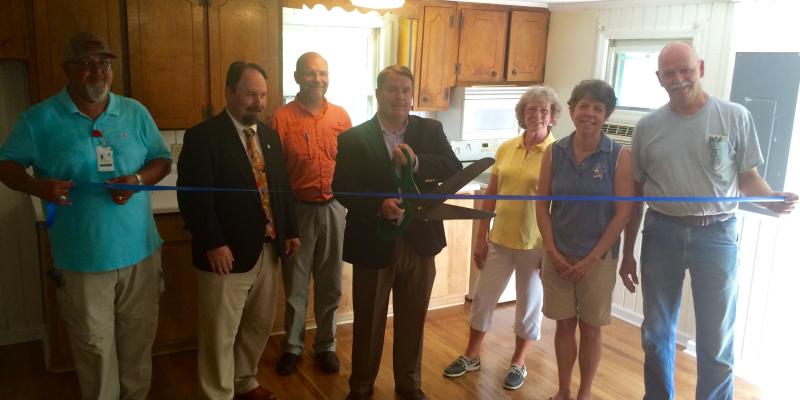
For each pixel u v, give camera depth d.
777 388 3.11
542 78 4.62
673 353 2.59
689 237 2.40
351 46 4.04
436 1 4.02
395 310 2.70
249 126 2.47
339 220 3.09
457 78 4.27
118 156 2.25
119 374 2.50
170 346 3.24
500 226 3.00
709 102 2.34
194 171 2.32
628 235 2.67
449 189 2.13
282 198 2.57
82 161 2.19
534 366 3.24
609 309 2.57
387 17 4.06
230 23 3.36
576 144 2.54
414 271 2.59
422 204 2.16
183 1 3.22
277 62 3.52
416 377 2.76
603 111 2.44
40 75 2.98
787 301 3.13
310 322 3.64
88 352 2.33
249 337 2.66
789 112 3.10
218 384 2.50
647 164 2.47
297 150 3.00
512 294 4.16
